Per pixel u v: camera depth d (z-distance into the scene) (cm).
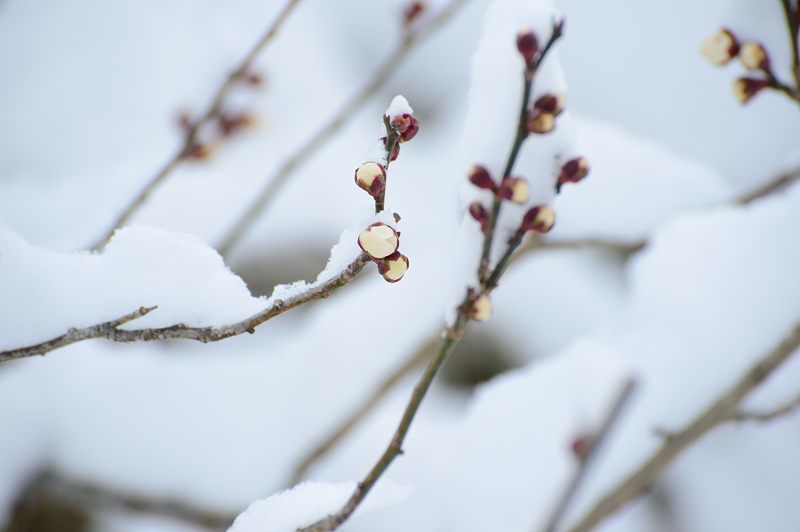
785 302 85
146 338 57
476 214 58
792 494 92
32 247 58
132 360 102
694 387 85
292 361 104
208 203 109
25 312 58
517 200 57
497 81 58
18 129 131
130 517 98
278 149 126
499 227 58
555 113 57
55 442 96
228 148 118
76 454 95
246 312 58
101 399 98
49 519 95
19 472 94
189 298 58
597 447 81
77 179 118
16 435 94
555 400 98
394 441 58
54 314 58
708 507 93
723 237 90
